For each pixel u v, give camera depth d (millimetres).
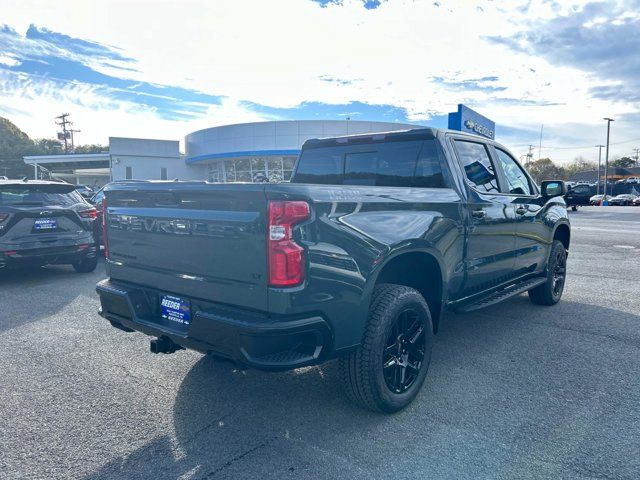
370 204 2939
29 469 2615
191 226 2852
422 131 3992
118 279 3521
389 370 3145
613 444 2787
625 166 112812
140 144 40562
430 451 2734
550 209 5555
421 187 3775
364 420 3105
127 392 3557
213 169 40156
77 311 5797
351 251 2734
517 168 5148
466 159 4152
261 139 34250
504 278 4691
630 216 25266
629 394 3443
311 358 2605
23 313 5715
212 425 3068
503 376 3773
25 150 98000
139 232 3242
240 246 2604
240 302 2650
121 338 4781
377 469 2570
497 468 2566
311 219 2564
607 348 4402
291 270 2486
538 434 2906
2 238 6859
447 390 3523
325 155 4734
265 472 2557
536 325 5113
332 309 2660
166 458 2705
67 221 7613
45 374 3898
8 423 3115
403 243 3064
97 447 2826
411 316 3258
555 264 5777
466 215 3814
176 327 3031
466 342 4578
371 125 33969
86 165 52562
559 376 3770
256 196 2531
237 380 3752
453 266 3689
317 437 2904
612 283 7324
